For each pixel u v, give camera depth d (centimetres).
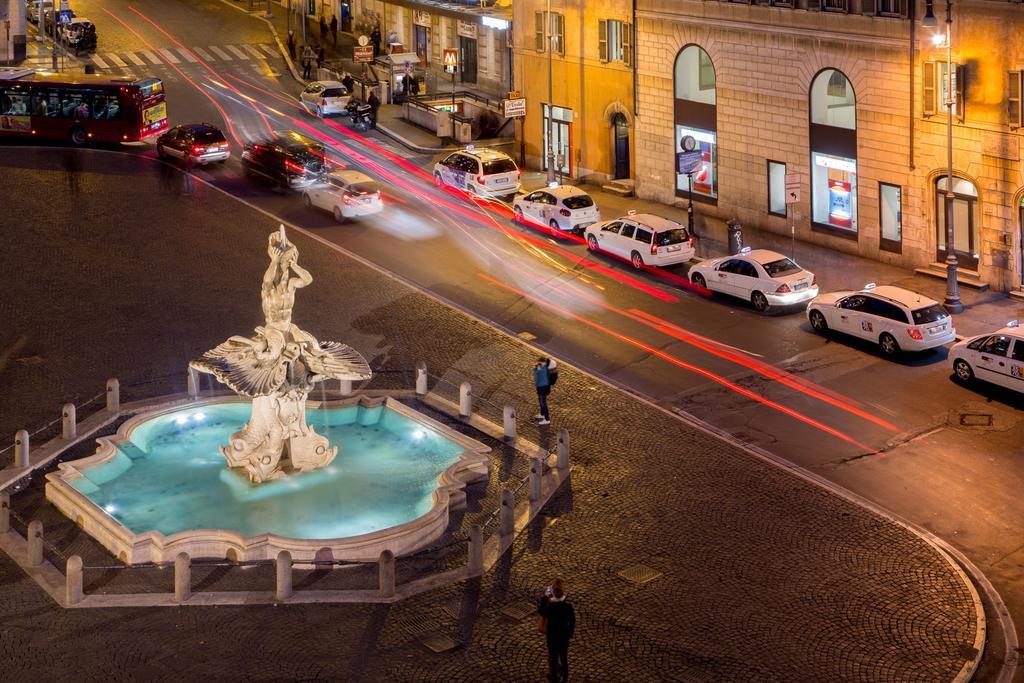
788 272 4550
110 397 3738
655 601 2794
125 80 6731
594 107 6128
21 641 2628
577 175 6331
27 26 9362
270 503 3198
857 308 4188
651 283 4900
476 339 4362
